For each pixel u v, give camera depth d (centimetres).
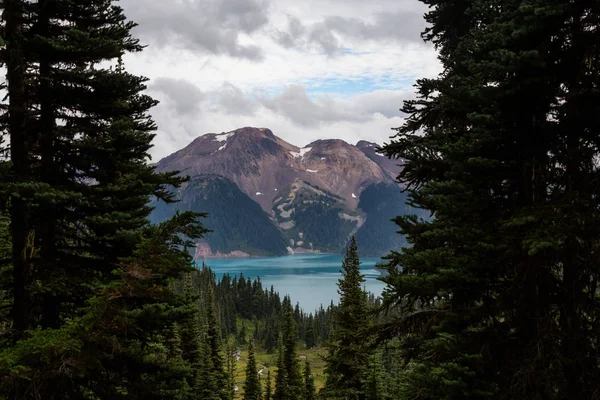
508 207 911
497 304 875
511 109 827
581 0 754
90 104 1177
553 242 707
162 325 1085
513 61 766
